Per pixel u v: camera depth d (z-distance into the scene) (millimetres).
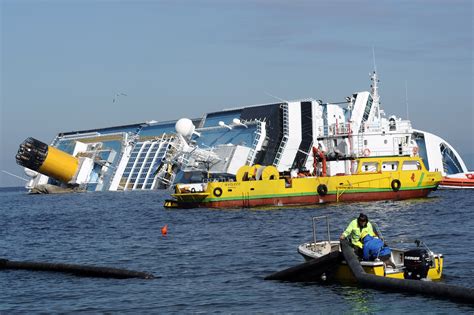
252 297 51781
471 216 112062
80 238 104562
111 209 181125
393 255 55781
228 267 66938
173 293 54375
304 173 147750
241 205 140750
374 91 153125
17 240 106500
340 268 55250
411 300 47719
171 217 134250
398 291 49469
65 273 65125
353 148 139250
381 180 138000
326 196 137125
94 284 59094
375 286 50062
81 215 161250
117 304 51062
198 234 100062
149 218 136875
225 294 53312
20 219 158375
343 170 140875
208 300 51438
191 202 148125
